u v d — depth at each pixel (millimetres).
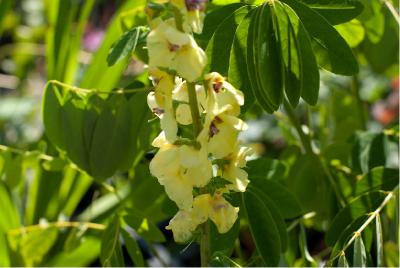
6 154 779
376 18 770
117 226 720
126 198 833
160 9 570
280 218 696
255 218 686
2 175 832
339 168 802
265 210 684
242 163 601
